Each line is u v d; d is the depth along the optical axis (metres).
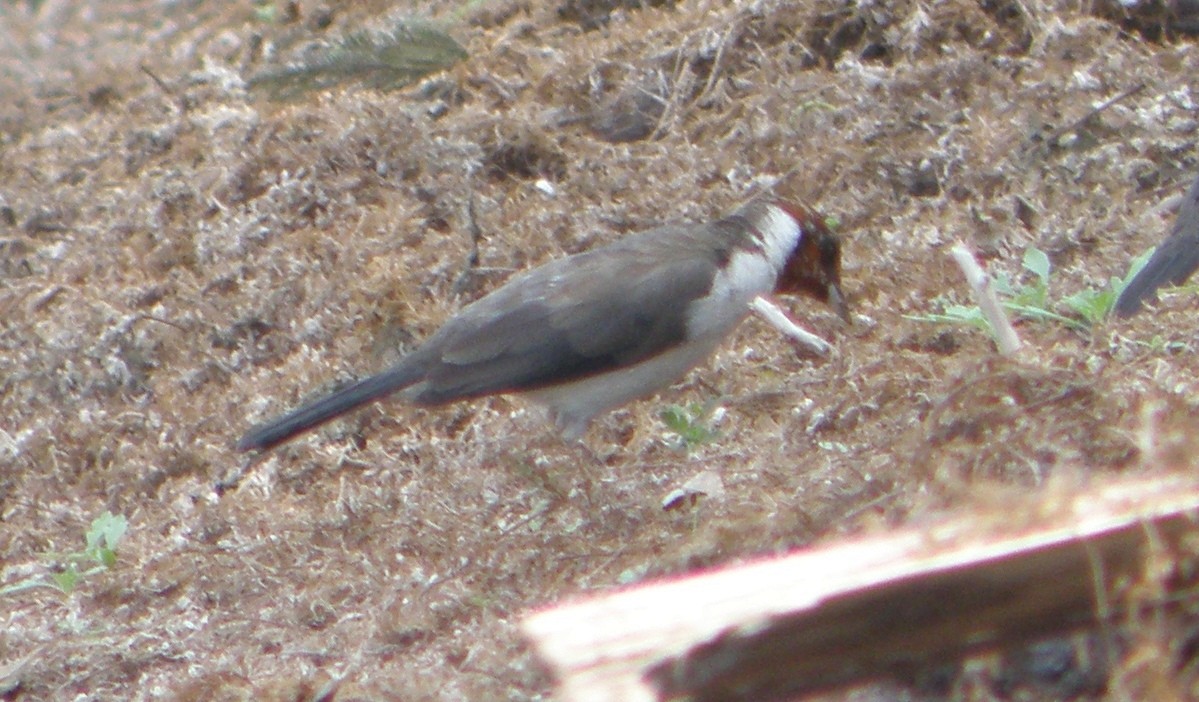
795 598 4.57
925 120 12.78
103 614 9.61
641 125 13.84
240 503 10.58
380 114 13.84
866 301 11.23
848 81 13.16
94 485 11.49
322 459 10.88
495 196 13.15
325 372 11.70
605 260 9.73
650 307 9.49
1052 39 13.13
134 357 12.53
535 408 10.54
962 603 4.79
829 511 7.49
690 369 10.03
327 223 13.22
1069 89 12.61
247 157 13.94
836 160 12.52
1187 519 4.87
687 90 13.78
